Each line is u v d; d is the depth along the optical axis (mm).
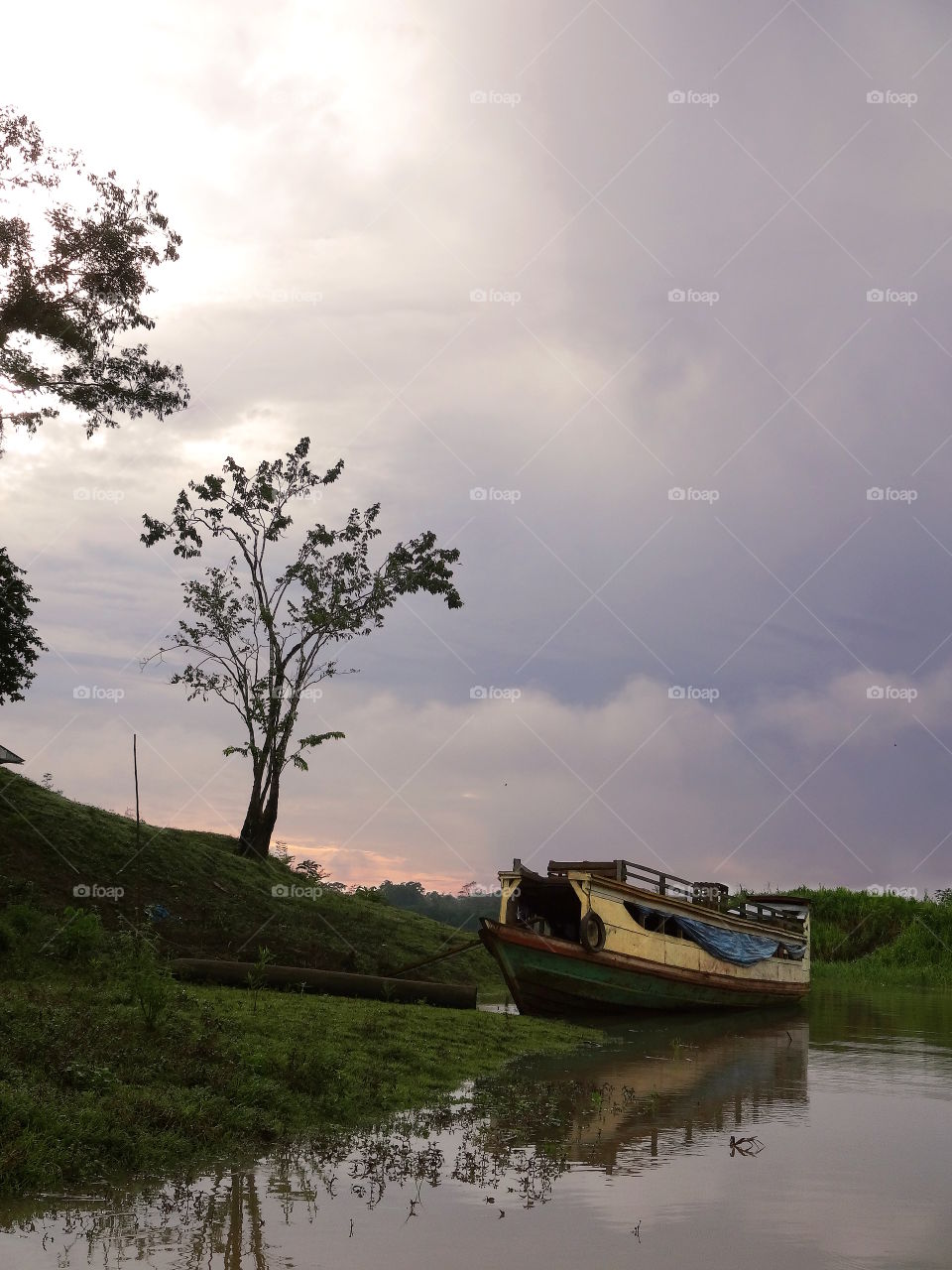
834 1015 25766
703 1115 12039
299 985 18703
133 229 27141
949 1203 8492
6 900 20906
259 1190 8344
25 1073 9891
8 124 25531
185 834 34844
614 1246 7258
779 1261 7023
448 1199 8289
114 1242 7039
